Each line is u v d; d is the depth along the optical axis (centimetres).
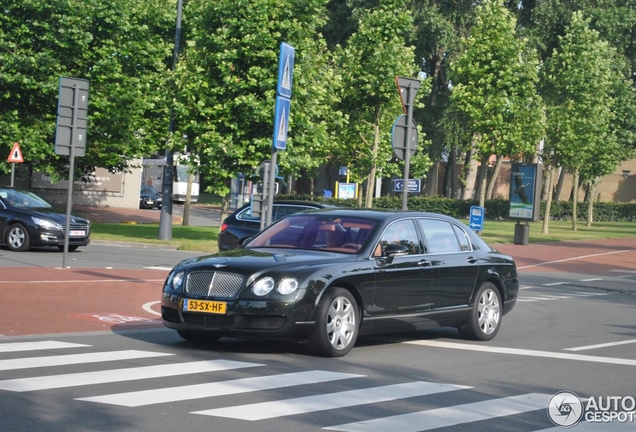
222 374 1013
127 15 3853
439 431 777
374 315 1228
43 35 3684
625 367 1198
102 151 4172
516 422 830
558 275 3122
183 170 8544
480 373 1109
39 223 2742
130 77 4038
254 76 3341
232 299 1128
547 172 7325
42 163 4009
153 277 2198
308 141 3456
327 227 1305
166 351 1173
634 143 7175
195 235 3922
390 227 1303
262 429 755
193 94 3347
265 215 1839
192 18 3491
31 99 3791
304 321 1130
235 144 3384
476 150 5200
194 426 758
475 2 6162
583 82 5416
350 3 6262
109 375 980
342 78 3928
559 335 1539
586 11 6538
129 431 733
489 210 7369
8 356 1080
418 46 6109
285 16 3344
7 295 1681
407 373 1083
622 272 3394
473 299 1406
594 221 8469
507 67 4619
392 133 2077
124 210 6088
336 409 848
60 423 754
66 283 1941
